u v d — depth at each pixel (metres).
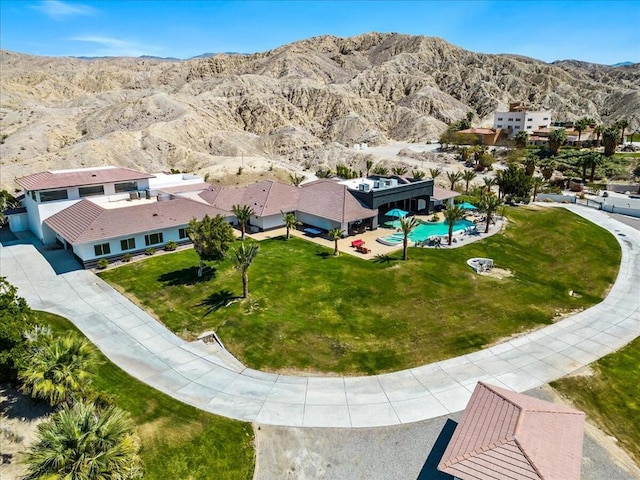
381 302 36.22
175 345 30.53
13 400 23.23
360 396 25.58
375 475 20.06
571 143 127.00
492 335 32.19
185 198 52.34
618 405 24.73
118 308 35.25
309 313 34.22
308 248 48.56
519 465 17.00
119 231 43.88
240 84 184.25
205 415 23.61
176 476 19.72
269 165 111.62
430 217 62.25
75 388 20.41
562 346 30.83
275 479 19.89
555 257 49.12
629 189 88.75
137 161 115.88
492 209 54.22
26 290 37.84
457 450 18.61
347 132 164.62
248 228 56.28
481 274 42.62
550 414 19.67
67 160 109.88
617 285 42.53
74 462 15.88
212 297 36.59
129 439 18.25
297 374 27.66
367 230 56.47
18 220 54.47
